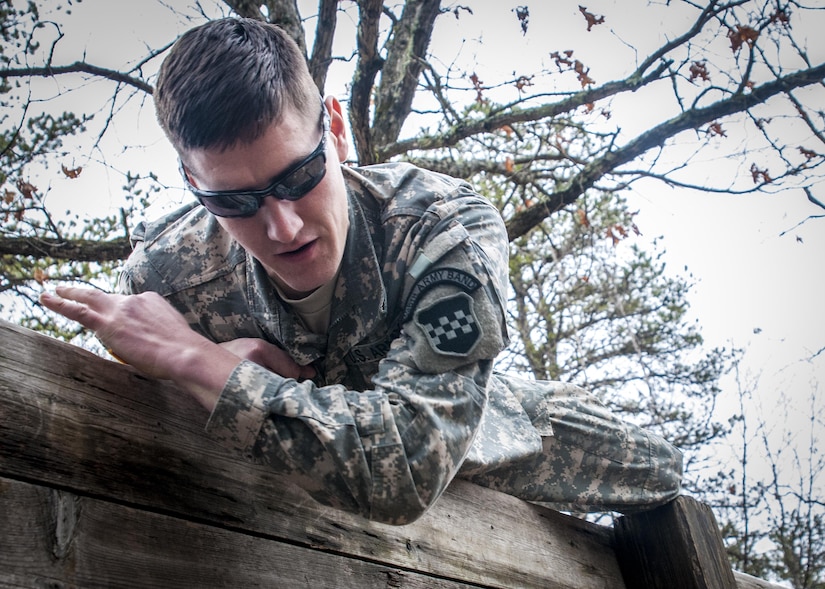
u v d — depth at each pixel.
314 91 1.67
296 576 1.68
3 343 1.34
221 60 1.54
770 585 3.09
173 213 2.01
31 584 1.26
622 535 2.65
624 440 2.39
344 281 1.82
